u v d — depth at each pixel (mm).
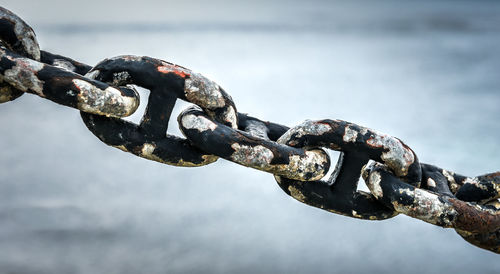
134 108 1288
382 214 1378
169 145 1316
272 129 1413
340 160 1374
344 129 1338
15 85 1256
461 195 1441
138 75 1295
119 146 1311
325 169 1328
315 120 1344
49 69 1257
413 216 1355
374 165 1379
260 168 1300
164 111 1306
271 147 1301
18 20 1287
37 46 1300
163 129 1312
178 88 1303
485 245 1455
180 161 1324
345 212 1368
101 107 1263
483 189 1431
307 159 1313
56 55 1381
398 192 1344
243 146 1290
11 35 1279
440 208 1352
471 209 1367
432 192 1366
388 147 1345
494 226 1374
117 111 1272
